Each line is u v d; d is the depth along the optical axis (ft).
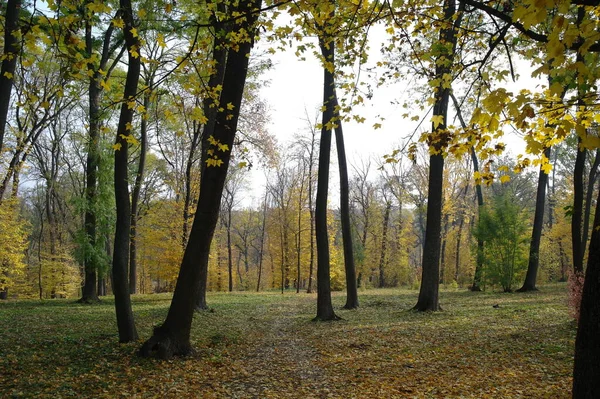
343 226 60.90
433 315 46.83
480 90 18.48
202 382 22.25
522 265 77.61
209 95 20.81
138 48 18.25
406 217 162.09
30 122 67.31
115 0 36.86
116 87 47.96
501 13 13.79
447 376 22.45
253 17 20.67
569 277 35.32
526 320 38.99
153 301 66.90
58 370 22.86
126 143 29.68
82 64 15.37
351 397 19.74
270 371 24.99
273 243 149.69
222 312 53.67
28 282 105.19
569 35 9.19
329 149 49.57
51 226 102.06
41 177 101.71
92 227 63.10
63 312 49.19
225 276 156.25
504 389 19.70
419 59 18.39
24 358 25.02
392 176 124.36
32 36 15.17
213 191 27.63
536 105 11.37
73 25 15.29
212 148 27.12
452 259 142.61
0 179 72.49
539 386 19.88
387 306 60.29
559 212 107.14
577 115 12.57
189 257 27.50
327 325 43.50
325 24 19.69
